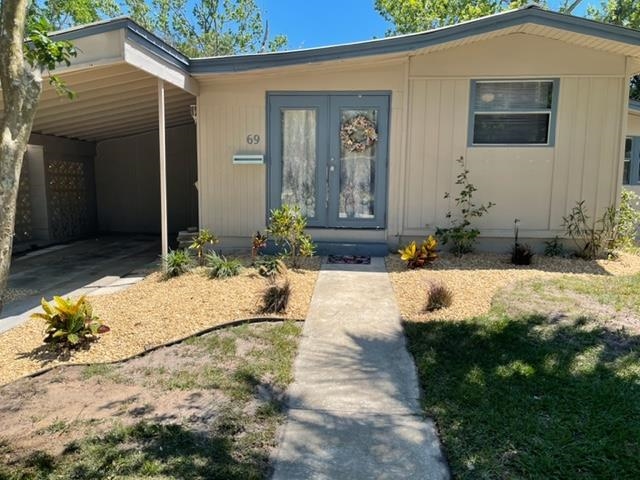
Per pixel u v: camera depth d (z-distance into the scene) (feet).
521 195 23.26
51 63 9.29
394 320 14.67
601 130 22.71
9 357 12.34
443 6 59.93
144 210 38.04
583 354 11.81
